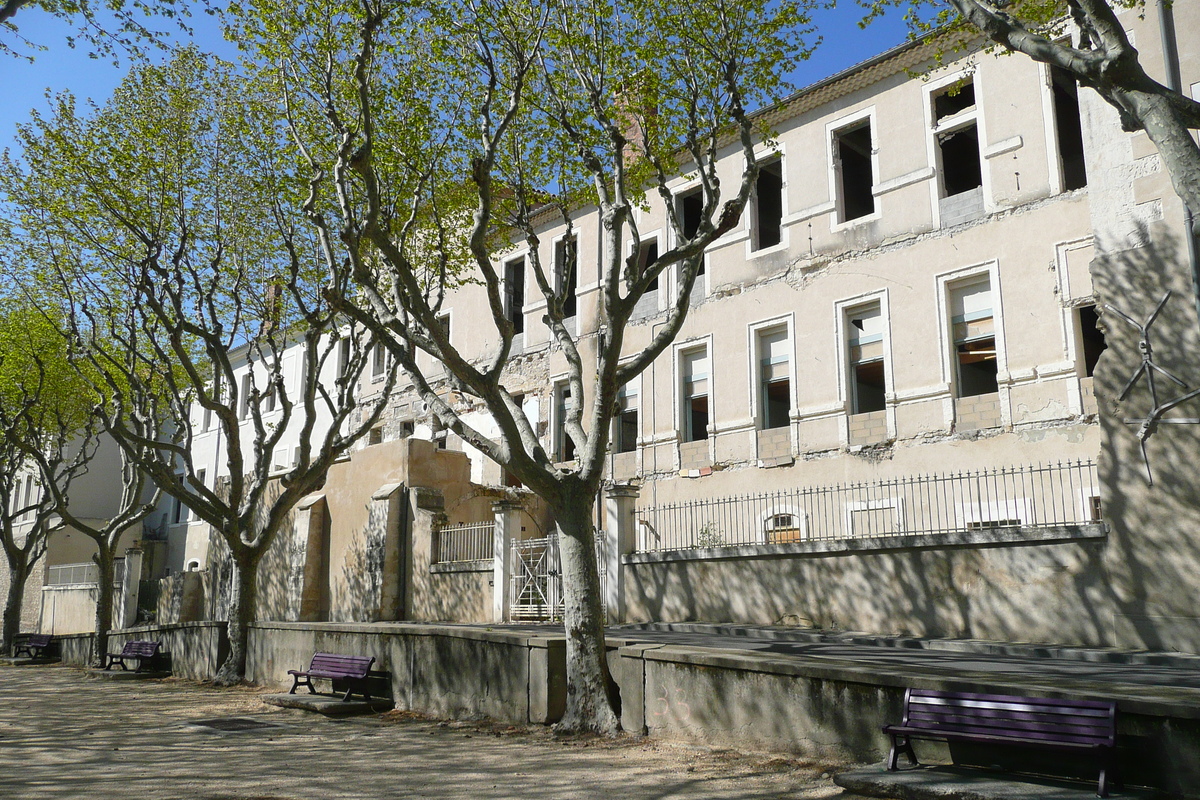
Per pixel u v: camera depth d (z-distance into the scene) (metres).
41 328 23.25
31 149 15.83
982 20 7.94
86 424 27.61
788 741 8.14
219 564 27.31
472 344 28.27
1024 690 6.51
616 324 10.61
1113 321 12.15
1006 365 16.73
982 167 17.72
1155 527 11.17
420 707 12.39
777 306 20.48
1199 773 5.73
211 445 40.34
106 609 24.80
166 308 19.55
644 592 16.05
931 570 12.64
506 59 12.45
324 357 18.28
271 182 15.69
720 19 12.03
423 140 13.77
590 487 10.57
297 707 12.97
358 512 22.88
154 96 16.27
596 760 8.61
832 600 13.61
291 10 12.49
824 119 20.42
